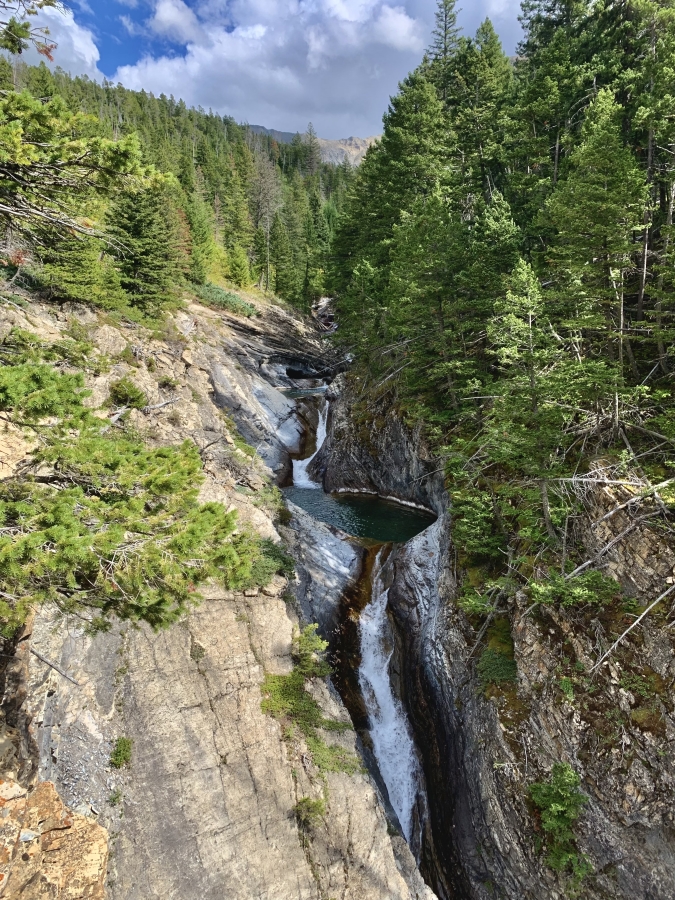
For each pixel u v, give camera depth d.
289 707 14.89
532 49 36.66
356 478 34.59
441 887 14.66
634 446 14.29
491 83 34.38
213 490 23.41
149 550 6.92
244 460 29.52
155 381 29.36
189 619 15.94
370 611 22.05
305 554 23.23
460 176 34.12
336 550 24.97
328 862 12.31
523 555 15.09
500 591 15.31
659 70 16.61
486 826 13.10
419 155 34.59
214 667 15.06
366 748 16.70
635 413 14.60
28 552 5.69
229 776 12.83
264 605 17.86
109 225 33.50
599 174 14.23
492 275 21.64
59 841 7.75
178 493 7.83
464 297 23.91
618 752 10.91
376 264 37.03
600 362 13.16
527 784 12.19
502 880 12.60
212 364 38.78
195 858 11.26
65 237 7.73
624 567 12.32
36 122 5.96
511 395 14.20
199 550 7.39
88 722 12.34
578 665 12.20
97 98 99.88
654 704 10.72
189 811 11.89
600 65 23.66
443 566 19.31
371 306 33.88
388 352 32.62
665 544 11.67
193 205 62.41
